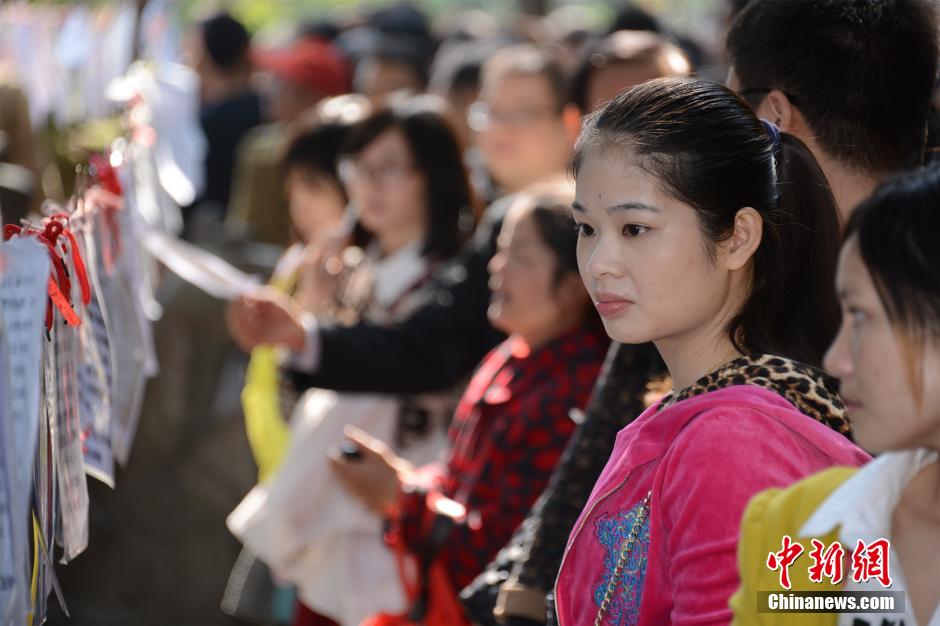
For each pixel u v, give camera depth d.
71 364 2.10
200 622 5.28
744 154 1.97
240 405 5.26
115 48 3.62
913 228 1.48
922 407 1.48
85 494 2.15
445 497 3.29
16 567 1.68
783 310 2.08
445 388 3.83
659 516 1.89
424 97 4.25
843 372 1.54
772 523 1.67
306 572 4.04
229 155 6.93
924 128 2.56
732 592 1.77
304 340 3.69
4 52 3.43
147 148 3.20
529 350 3.29
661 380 2.54
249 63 7.25
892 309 1.48
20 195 3.11
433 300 3.85
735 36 2.54
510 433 3.14
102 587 5.23
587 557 2.02
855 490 1.58
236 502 5.28
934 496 1.58
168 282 5.11
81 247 2.22
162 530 5.23
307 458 4.01
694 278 1.94
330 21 9.73
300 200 4.74
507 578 2.76
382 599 3.82
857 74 2.43
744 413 1.85
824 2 2.45
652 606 1.91
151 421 5.11
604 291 1.96
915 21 2.47
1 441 1.68
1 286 1.80
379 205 4.10
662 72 4.19
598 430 2.58
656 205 1.92
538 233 3.22
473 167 5.38
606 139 1.96
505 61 4.94
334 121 4.73
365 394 3.79
